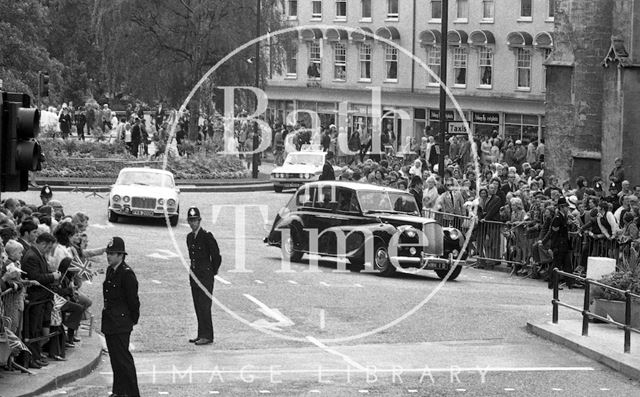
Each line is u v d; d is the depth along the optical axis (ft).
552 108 177.58
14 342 56.29
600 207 101.55
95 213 144.05
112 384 57.98
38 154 47.98
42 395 55.16
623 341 70.44
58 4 298.56
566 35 175.94
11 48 206.80
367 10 262.47
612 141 170.50
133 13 209.46
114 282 55.31
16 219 73.36
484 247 114.42
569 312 84.02
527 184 126.21
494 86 243.19
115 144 195.42
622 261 86.53
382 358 66.59
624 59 168.66
